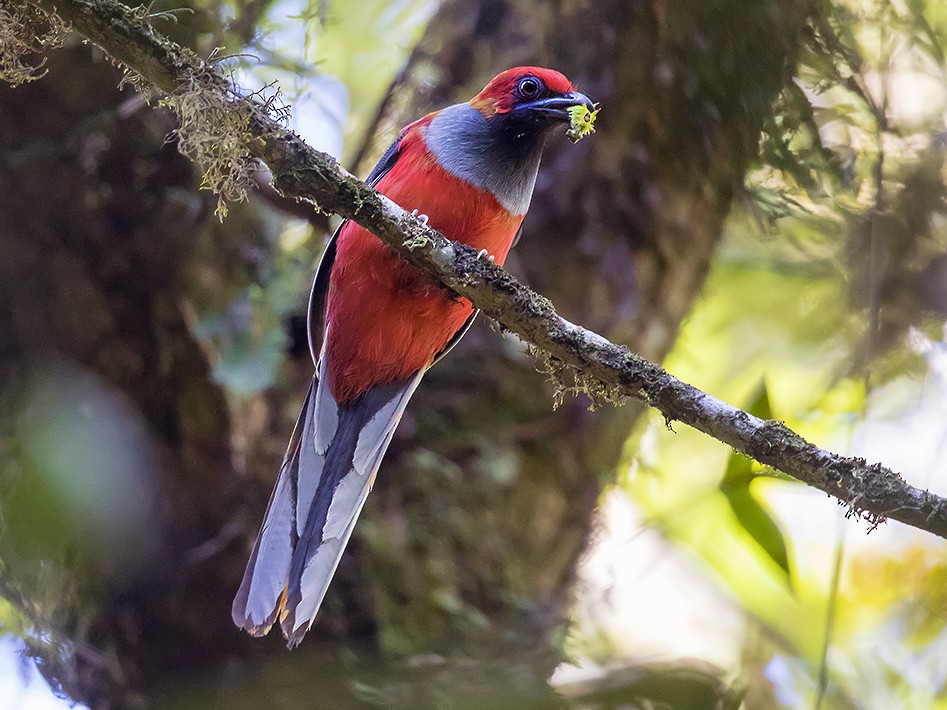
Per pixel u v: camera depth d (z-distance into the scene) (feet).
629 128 33.55
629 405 33.53
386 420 28.84
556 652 31.78
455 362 32.99
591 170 33.50
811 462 21.54
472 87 35.45
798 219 38.70
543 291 33.04
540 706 30.07
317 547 26.94
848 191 37.70
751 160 34.47
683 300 34.45
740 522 28.94
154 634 29.40
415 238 23.66
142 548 28.63
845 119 37.14
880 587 41.32
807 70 35.37
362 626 30.27
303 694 29.19
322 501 27.53
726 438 22.38
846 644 40.55
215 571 29.30
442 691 29.53
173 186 29.25
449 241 24.07
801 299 42.86
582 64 33.88
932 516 20.54
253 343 29.50
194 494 29.12
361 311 28.02
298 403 31.71
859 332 39.11
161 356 28.99
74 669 30.04
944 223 37.78
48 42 22.54
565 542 33.12
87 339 28.58
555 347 23.70
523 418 32.76
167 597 29.17
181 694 29.14
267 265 30.83
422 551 31.09
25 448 27.55
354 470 28.09
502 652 30.83
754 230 38.09
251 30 31.58
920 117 37.52
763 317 43.42
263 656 29.53
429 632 30.50
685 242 33.86
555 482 32.71
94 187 28.66
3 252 28.30
